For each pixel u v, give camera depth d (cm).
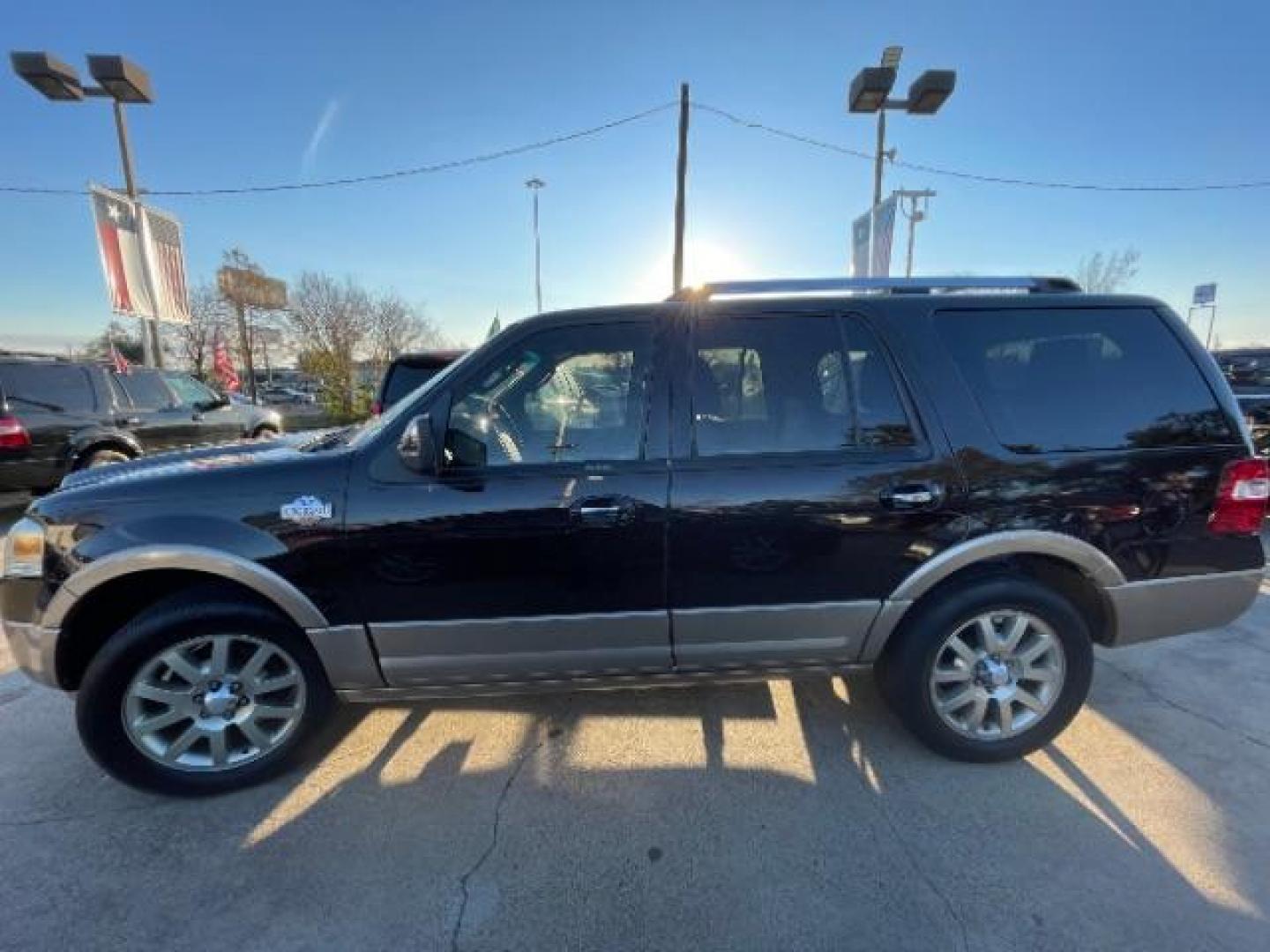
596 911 199
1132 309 267
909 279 269
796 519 246
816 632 257
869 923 194
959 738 262
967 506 249
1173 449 257
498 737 285
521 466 244
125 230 1010
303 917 198
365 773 263
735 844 224
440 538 240
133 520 236
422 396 249
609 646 254
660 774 261
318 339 2658
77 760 275
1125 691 318
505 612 247
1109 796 245
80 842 229
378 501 238
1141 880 207
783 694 317
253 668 251
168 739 249
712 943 188
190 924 196
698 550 246
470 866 217
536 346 255
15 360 682
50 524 238
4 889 209
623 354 257
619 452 247
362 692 255
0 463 654
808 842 225
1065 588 276
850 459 248
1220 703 307
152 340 1076
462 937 191
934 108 1000
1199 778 254
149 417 792
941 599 256
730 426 252
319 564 239
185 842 229
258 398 3738
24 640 241
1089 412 257
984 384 255
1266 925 190
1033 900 200
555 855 221
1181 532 258
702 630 254
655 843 225
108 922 197
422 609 246
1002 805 242
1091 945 185
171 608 242
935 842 224
